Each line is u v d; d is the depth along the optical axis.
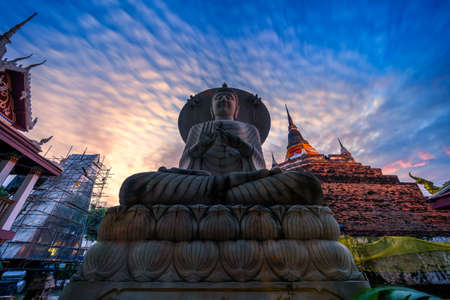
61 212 19.52
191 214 2.40
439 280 8.03
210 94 7.86
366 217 21.00
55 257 15.26
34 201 17.53
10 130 9.37
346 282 2.05
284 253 2.16
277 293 1.97
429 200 11.73
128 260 2.12
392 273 8.73
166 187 2.70
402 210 21.55
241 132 5.70
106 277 2.01
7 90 11.55
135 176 2.69
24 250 16.27
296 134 37.69
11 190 16.30
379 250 9.52
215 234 2.27
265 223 2.32
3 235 9.44
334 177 24.30
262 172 3.02
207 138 4.39
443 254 8.41
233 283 2.00
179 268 2.08
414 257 8.70
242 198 2.87
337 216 21.11
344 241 10.48
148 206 2.49
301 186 2.65
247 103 7.91
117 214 2.37
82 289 1.96
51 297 10.36
